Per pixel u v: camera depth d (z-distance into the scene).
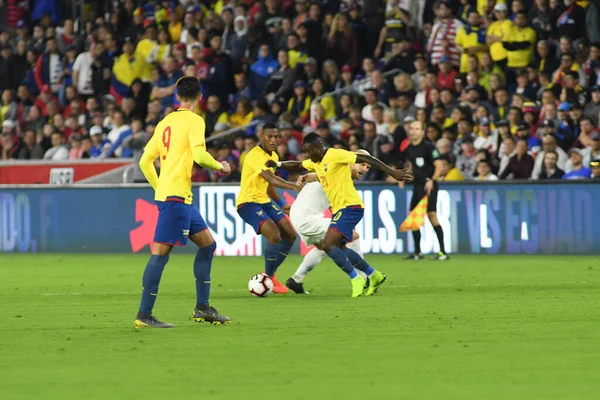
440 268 53.44
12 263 62.53
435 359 23.05
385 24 75.81
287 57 76.25
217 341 26.41
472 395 18.88
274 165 39.91
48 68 89.19
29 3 96.75
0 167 78.94
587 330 27.92
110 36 87.19
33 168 78.00
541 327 28.67
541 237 61.44
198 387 19.94
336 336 27.14
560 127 63.34
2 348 25.61
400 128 67.62
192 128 29.02
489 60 69.38
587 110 64.00
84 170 76.31
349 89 73.56
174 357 23.77
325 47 77.31
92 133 80.12
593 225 60.09
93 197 71.88
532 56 69.44
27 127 87.69
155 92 81.56
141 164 30.05
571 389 19.42
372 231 64.75
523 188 61.69
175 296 40.31
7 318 32.88
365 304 36.00
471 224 62.97
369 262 58.66
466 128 65.31
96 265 60.00
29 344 26.33
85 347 25.64
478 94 67.12
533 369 21.62
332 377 20.84
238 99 76.50
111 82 85.88
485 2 71.81
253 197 41.16
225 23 81.31
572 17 68.56
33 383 20.59
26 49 92.00
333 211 38.81
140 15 87.94
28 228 73.81
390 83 71.81
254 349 24.88
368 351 24.33
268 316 32.34
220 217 67.56
